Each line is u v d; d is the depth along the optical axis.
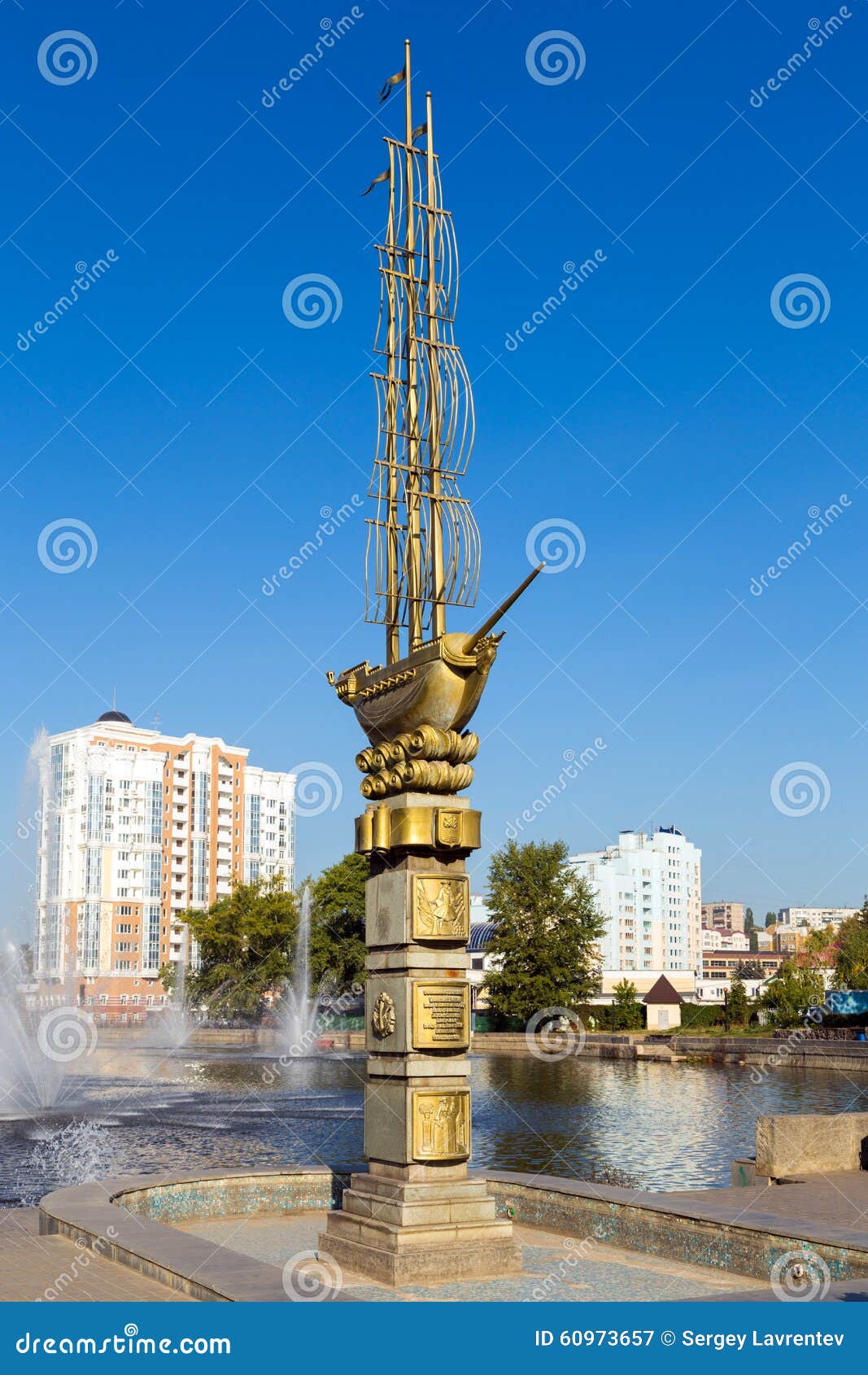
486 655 16.11
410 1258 14.92
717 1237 16.03
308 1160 33.97
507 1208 19.50
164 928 178.12
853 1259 14.42
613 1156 34.53
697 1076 68.69
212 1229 19.12
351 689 17.97
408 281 18.33
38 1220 17.92
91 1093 56.62
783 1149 22.75
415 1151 15.47
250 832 194.38
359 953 115.94
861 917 122.69
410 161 18.55
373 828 16.45
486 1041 98.50
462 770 16.41
